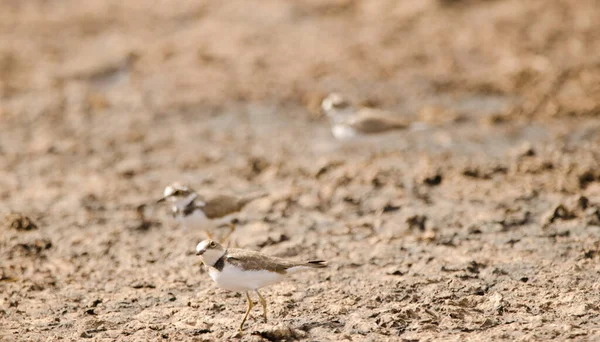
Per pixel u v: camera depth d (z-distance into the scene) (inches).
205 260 346.3
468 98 825.5
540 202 522.9
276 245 474.9
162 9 1253.7
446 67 926.4
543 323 346.0
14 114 826.8
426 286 398.3
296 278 422.6
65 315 389.4
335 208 541.3
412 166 626.8
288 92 864.9
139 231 521.0
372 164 633.6
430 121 748.6
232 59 989.8
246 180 619.5
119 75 957.2
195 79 921.5
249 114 808.9
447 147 676.1
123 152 711.1
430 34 1054.4
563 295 375.6
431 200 542.9
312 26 1114.1
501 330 342.0
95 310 393.7
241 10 1198.9
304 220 521.3
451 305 370.0
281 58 987.3
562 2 1154.0
